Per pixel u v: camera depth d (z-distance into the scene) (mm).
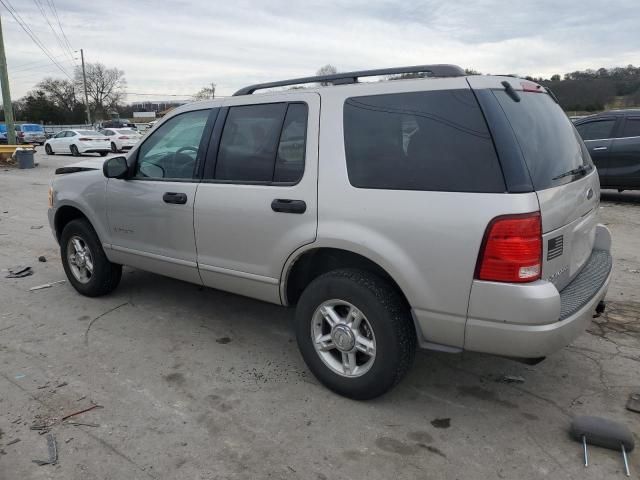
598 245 3729
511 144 2576
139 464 2660
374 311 2928
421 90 2852
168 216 3982
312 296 3191
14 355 3846
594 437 2740
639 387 3328
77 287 5051
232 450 2762
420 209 2727
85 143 25203
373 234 2877
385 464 2645
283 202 3234
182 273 4062
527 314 2527
